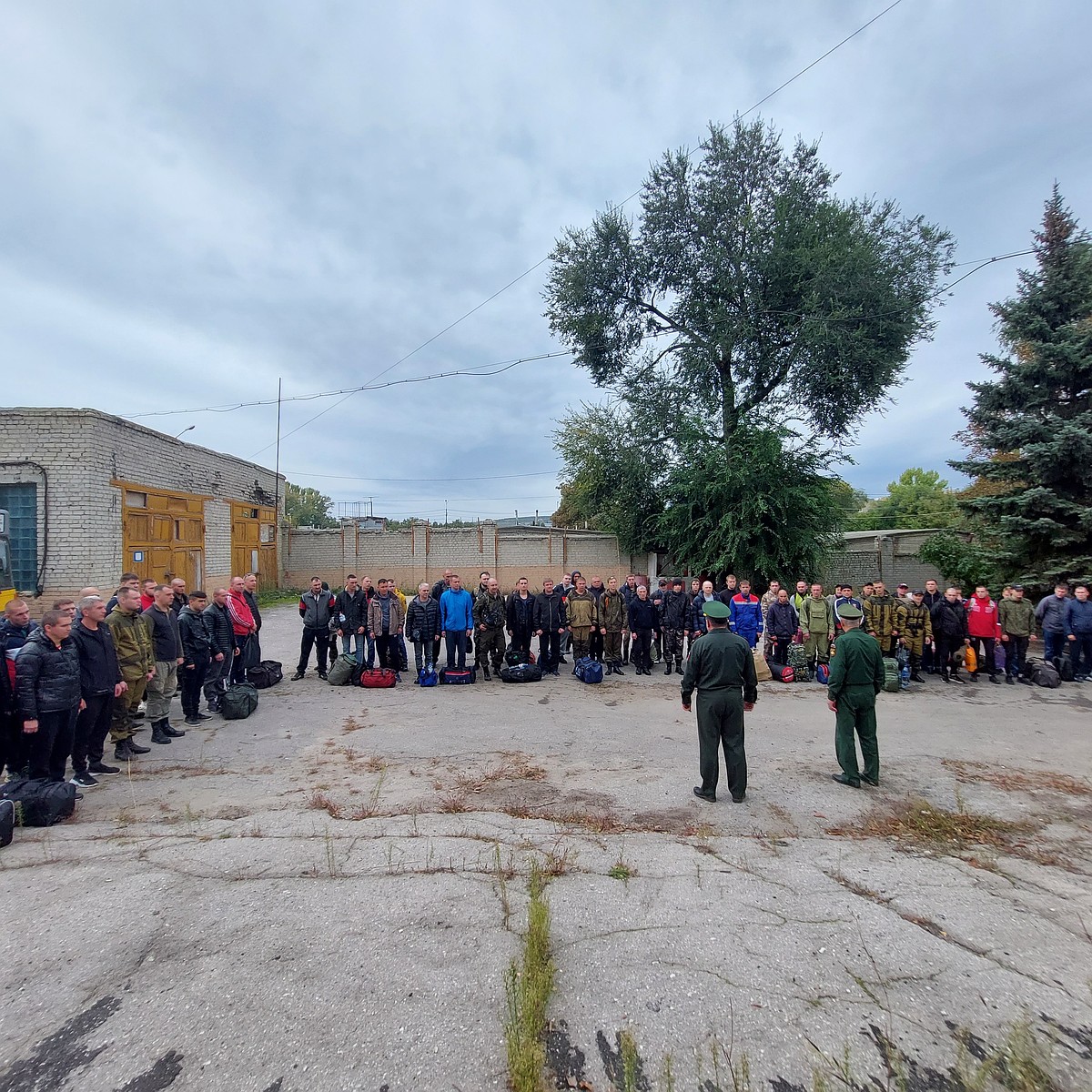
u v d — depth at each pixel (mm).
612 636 10562
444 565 27781
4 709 4934
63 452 13039
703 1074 2189
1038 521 13203
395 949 2875
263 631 15984
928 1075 2201
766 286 20609
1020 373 13875
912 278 20047
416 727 7168
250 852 3891
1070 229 13977
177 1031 2350
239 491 22109
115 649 5656
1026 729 7184
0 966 2734
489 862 3787
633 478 23172
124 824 4414
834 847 4125
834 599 10734
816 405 21922
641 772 5688
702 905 3324
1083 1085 2174
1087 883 3725
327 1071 2168
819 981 2707
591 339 23250
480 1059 2234
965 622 9922
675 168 21141
